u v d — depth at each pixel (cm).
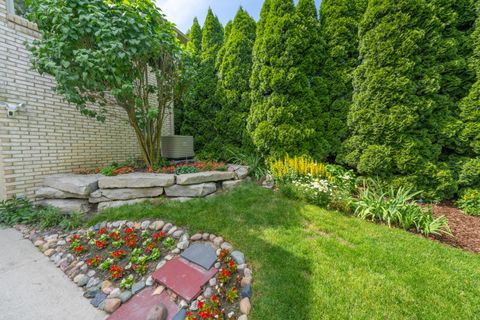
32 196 326
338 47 452
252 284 161
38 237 236
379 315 135
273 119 457
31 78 324
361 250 204
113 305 146
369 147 398
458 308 141
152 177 326
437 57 365
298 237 224
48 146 349
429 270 177
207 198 338
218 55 582
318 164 426
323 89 470
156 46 330
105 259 193
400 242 221
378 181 380
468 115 353
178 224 241
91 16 256
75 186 296
